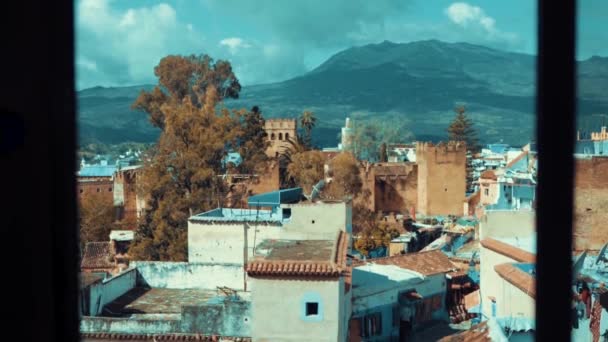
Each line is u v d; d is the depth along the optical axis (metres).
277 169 54.25
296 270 16.02
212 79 67.69
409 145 101.75
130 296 23.28
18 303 4.47
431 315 26.23
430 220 66.31
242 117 55.56
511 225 19.66
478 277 28.45
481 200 50.72
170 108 47.97
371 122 101.81
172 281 24.80
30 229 4.49
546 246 4.21
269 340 16.16
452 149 72.69
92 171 67.19
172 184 44.62
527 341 12.84
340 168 64.81
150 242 40.88
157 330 18.38
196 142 46.19
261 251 19.41
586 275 12.53
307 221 23.08
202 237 26.09
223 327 18.28
